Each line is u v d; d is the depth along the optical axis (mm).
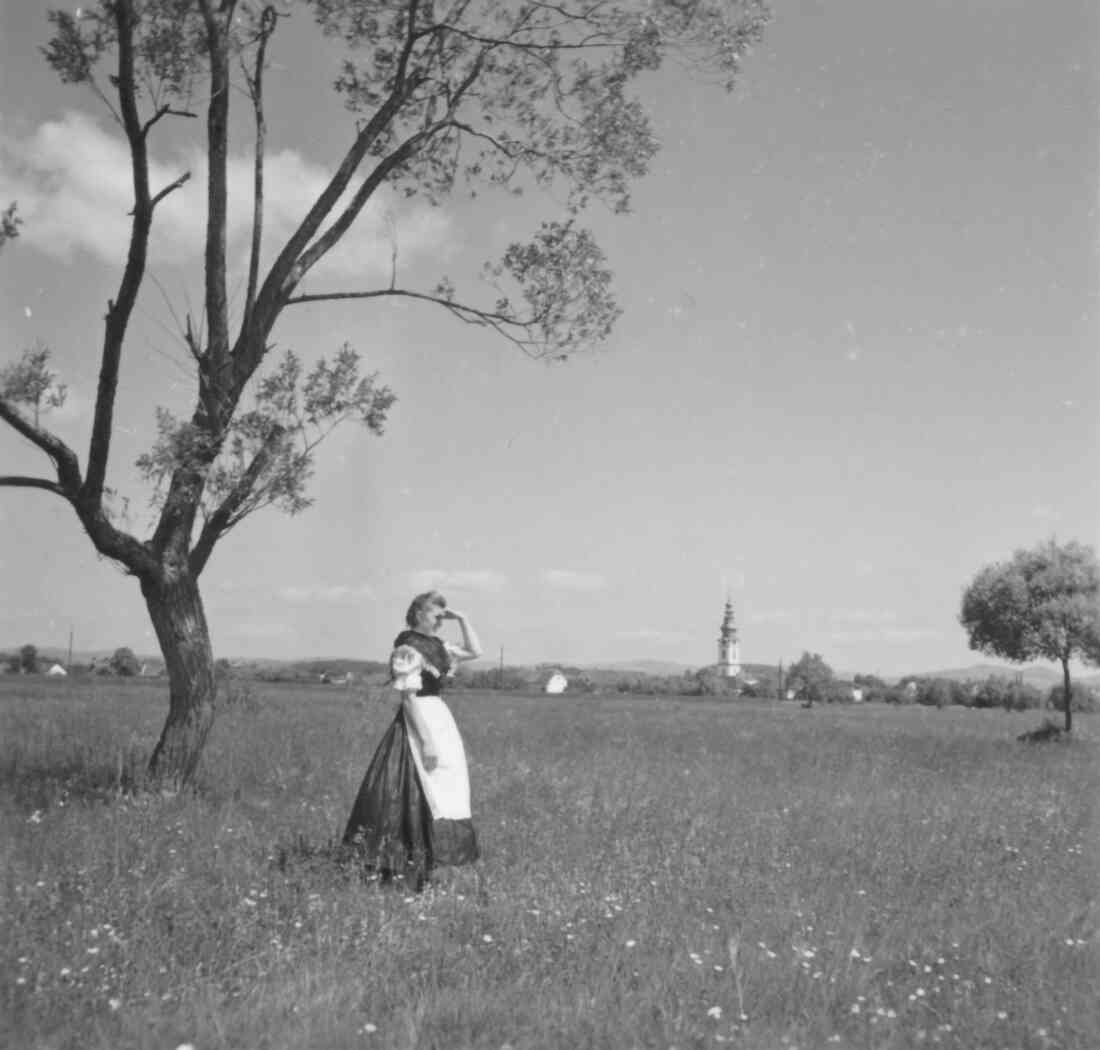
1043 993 5320
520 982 5176
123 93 9547
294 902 6477
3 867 6719
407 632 8234
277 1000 4766
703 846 9031
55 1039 4289
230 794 10688
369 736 17250
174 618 10750
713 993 5137
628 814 10758
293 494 10570
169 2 10625
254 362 10992
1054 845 9898
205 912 6035
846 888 7719
